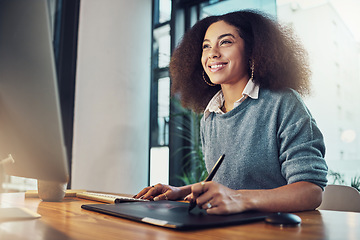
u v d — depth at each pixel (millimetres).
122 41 2854
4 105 561
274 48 1147
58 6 3021
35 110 521
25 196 1067
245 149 1095
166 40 3119
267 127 1068
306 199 777
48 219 618
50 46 509
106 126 2705
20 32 537
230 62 1206
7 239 443
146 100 2977
